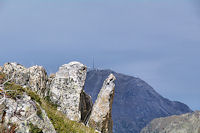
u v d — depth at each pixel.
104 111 27.19
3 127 10.58
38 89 25.48
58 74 27.66
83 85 27.56
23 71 25.48
